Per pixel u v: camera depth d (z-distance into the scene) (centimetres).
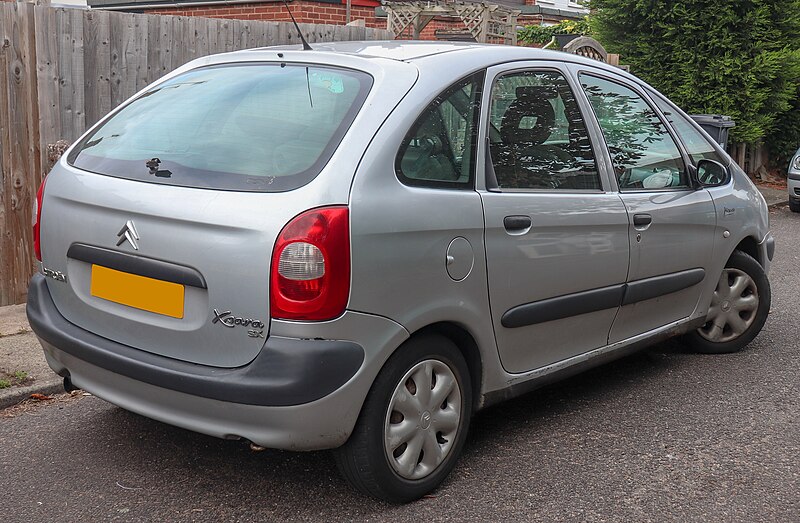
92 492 358
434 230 336
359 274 310
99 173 355
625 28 1406
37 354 517
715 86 1352
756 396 485
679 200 479
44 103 626
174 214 319
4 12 601
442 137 354
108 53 661
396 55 374
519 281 378
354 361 311
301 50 389
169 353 327
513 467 388
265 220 305
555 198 396
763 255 565
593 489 368
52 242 367
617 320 446
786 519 346
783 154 1529
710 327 552
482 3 1059
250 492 360
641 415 454
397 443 338
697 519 344
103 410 448
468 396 368
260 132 341
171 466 384
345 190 312
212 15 1261
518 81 401
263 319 305
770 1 1322
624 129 461
